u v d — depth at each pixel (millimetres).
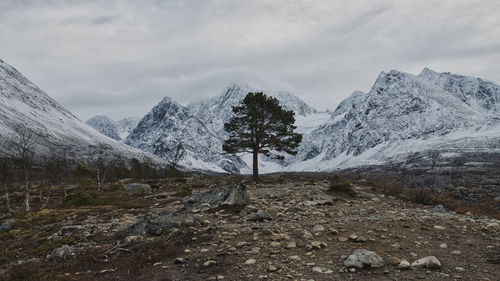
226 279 7770
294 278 7488
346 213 15406
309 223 12914
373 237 10352
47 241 14672
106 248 11898
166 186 42219
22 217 22203
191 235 12016
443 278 6992
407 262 7840
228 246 10344
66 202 28031
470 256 8422
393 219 12844
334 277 7383
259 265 8492
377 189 25625
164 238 12086
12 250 13969
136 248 11375
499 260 7941
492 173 108062
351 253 8891
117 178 72312
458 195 33375
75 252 11680
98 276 8984
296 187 27578
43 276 9336
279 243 10164
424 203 20406
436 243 9656
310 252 9164
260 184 34656
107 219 18969
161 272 8781
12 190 53438
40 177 73812
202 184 41125
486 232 10867
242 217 15195
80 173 47750
